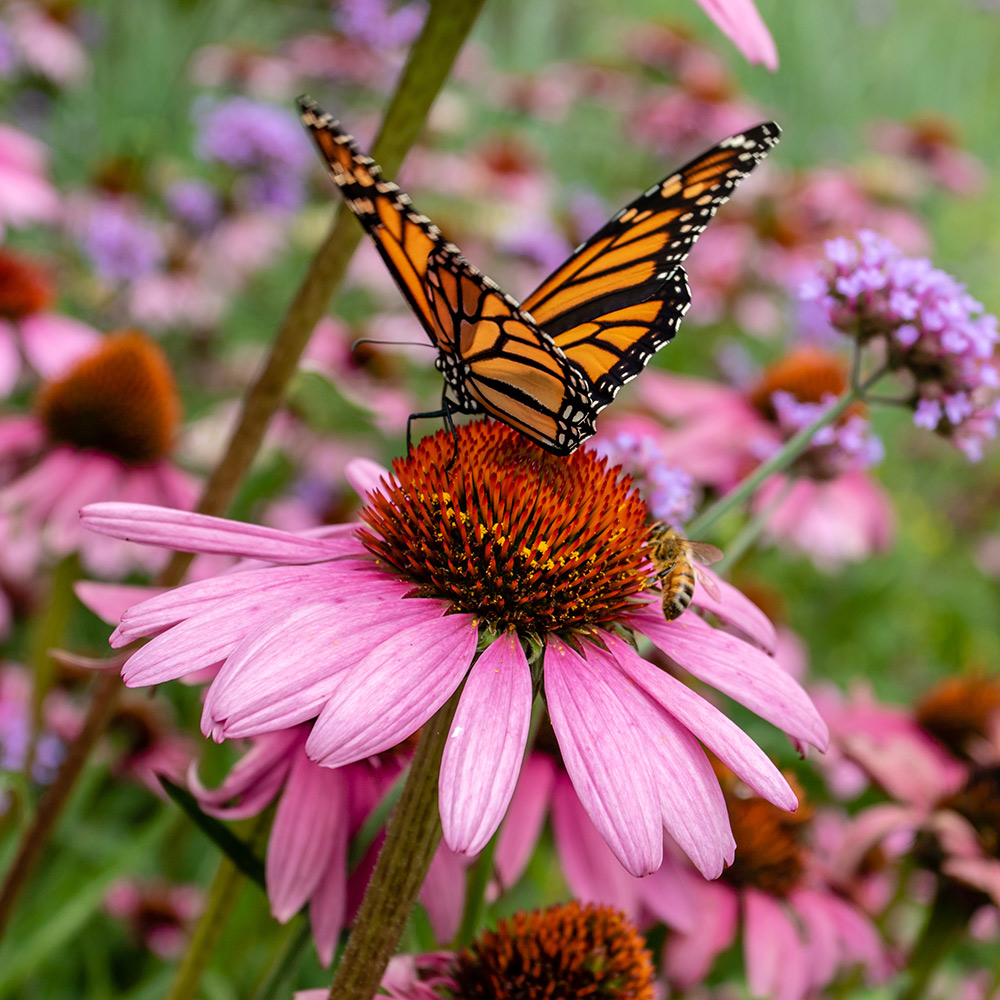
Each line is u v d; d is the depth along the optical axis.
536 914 0.47
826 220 1.32
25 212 0.82
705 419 0.70
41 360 0.70
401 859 0.42
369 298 1.03
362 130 1.27
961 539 1.22
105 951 0.58
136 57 1.30
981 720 0.60
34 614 0.70
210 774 0.58
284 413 0.78
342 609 0.42
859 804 0.60
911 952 0.54
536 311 0.47
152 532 0.43
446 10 0.46
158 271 0.94
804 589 0.99
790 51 1.83
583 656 0.43
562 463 0.45
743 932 0.52
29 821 0.50
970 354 0.47
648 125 1.42
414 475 0.44
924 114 1.60
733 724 0.42
